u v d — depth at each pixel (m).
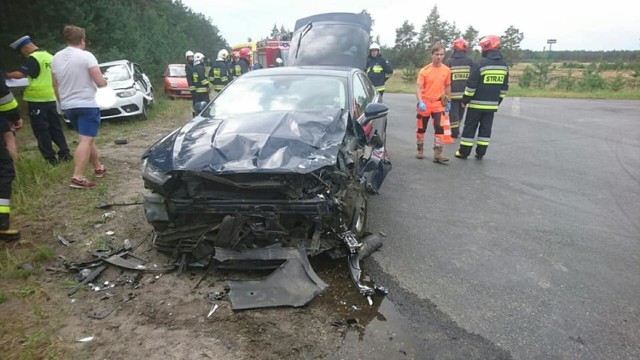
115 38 16.95
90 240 3.97
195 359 2.50
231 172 3.10
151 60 19.28
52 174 5.59
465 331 2.81
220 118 4.19
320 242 3.38
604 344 2.72
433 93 6.78
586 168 6.64
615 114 12.06
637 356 2.62
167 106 13.74
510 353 2.62
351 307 3.03
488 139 7.06
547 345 2.70
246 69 14.20
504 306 3.10
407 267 3.62
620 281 3.46
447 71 6.77
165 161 3.37
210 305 3.01
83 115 5.17
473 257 3.81
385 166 4.65
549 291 3.30
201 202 3.24
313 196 3.19
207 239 3.33
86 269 3.46
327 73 5.11
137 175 6.02
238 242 3.21
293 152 3.31
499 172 6.43
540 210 4.93
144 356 2.53
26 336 2.68
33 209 4.61
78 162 5.20
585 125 10.28
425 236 4.22
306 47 10.31
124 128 9.88
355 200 3.61
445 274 3.52
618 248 4.03
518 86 23.95
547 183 5.91
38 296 3.10
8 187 3.85
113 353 2.55
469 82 6.77
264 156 3.24
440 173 6.37
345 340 2.69
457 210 4.91
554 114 12.06
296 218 3.38
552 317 2.98
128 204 4.75
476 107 6.86
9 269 3.38
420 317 2.94
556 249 3.99
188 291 3.18
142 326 2.79
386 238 4.16
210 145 3.42
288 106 4.47
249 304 2.97
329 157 3.31
